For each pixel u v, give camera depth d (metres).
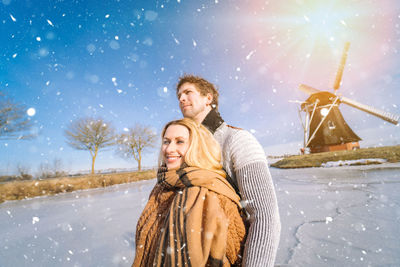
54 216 4.88
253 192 0.81
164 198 0.93
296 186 6.07
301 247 2.06
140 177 17.50
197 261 0.68
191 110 1.22
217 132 1.09
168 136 0.98
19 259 2.45
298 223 2.80
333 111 22.44
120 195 7.83
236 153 0.91
